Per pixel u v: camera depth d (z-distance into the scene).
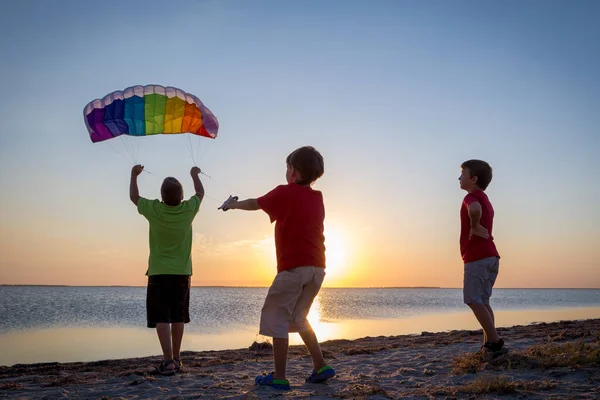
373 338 10.69
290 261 4.71
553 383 4.58
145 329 18.66
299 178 4.91
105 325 20.52
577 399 4.10
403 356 6.98
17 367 7.32
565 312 29.53
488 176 5.97
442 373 5.54
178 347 6.12
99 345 13.35
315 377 5.08
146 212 5.88
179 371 6.03
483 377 4.70
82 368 7.13
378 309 38.06
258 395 4.54
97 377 6.01
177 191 5.94
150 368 6.48
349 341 10.10
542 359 5.49
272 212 4.74
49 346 13.10
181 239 6.01
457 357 6.18
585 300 68.94
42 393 5.09
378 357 7.05
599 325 10.22
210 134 6.42
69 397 4.88
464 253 5.93
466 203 5.83
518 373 5.13
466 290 5.87
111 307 38.00
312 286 4.84
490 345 5.82
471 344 7.93
